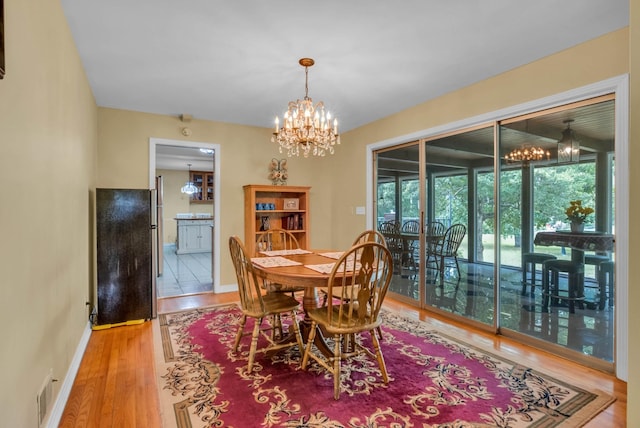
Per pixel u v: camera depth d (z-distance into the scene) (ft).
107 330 10.02
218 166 14.76
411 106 12.59
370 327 6.79
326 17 6.84
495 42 7.83
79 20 6.89
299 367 7.65
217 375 7.25
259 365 7.75
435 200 12.02
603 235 7.72
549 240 8.77
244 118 14.30
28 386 4.43
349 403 6.21
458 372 7.43
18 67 4.13
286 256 9.54
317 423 5.62
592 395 6.51
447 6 6.46
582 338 8.05
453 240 11.33
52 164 5.73
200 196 32.68
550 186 8.73
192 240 28.02
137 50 8.19
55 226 5.90
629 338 5.33
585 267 8.05
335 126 9.50
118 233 10.48
